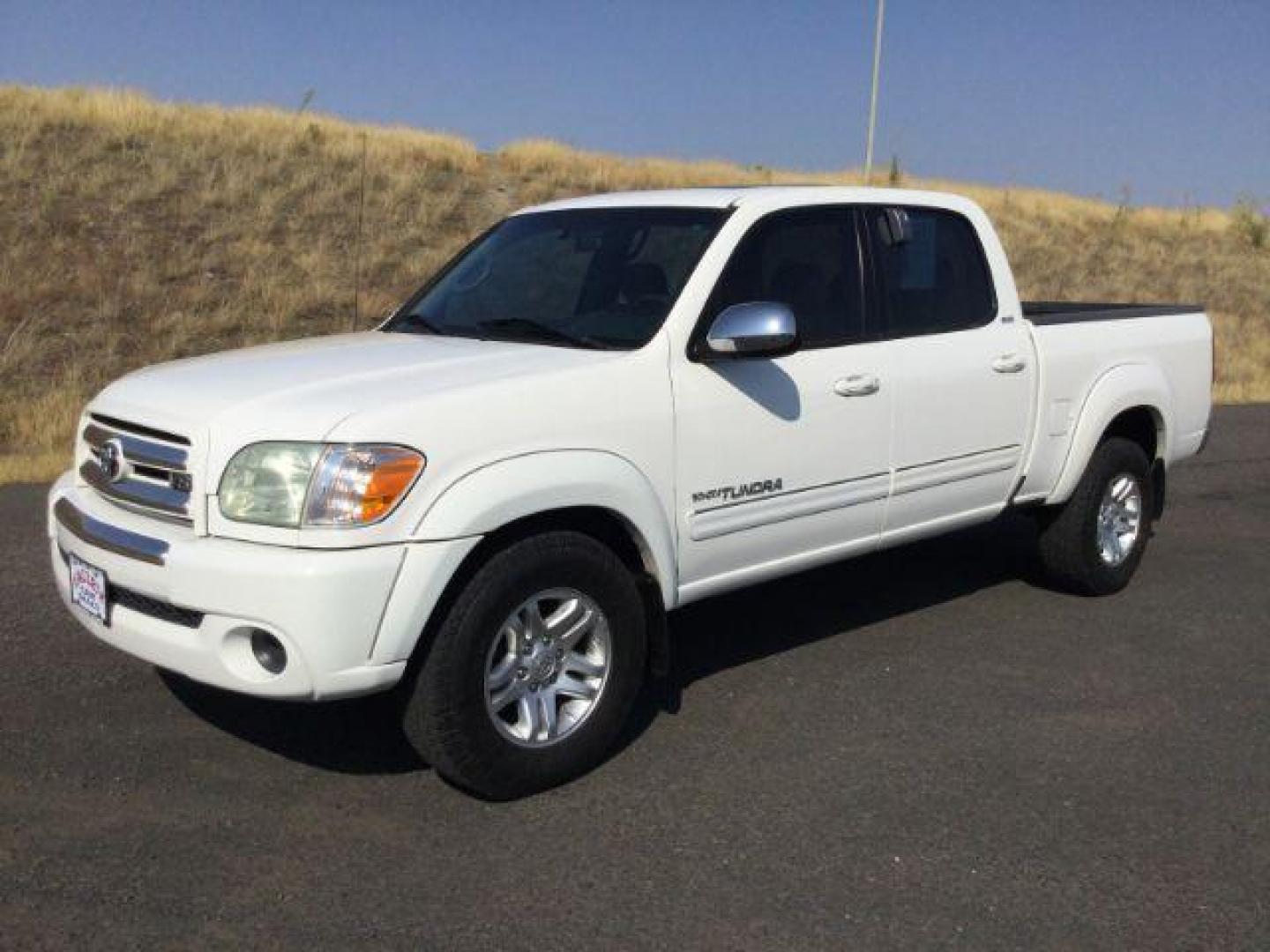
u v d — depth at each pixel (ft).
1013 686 17.31
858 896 11.78
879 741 15.35
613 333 15.29
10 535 23.22
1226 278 96.84
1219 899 11.83
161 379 14.30
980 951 10.93
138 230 58.03
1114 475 21.26
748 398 15.49
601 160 87.15
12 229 55.26
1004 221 101.60
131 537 13.08
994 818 13.38
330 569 12.01
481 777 13.26
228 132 73.77
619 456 14.16
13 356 43.24
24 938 10.74
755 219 16.33
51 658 17.20
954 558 23.91
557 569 13.55
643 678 15.01
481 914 11.35
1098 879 12.16
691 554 15.17
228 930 10.97
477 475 12.87
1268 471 34.06
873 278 17.57
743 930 11.17
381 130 83.56
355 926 11.10
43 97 71.51
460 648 12.87
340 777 14.05
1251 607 21.22
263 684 12.37
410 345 15.60
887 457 17.34
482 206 72.23
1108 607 21.09
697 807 13.53
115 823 12.79
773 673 17.63
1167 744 15.43
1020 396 19.27
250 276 55.21
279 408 12.73
